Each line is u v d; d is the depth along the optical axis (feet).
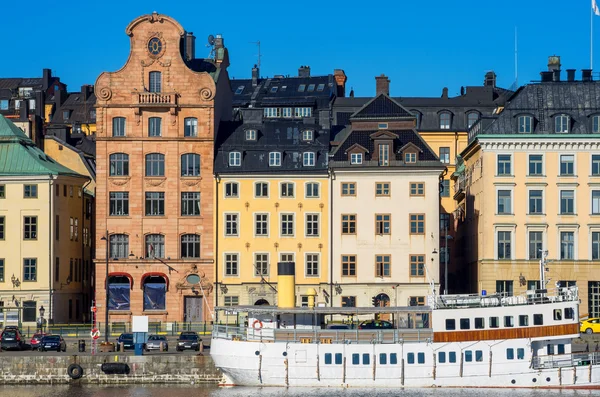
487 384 333.62
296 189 456.45
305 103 591.37
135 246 460.96
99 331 433.89
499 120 451.94
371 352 335.26
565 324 335.26
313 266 453.58
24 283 462.19
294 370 336.70
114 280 461.37
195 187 461.78
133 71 465.47
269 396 327.26
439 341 334.03
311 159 458.50
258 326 344.28
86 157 536.42
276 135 467.52
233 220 458.50
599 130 449.48
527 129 449.89
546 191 447.42
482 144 448.24
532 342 334.65
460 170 512.63
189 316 459.32
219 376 350.23
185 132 464.24
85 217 502.79
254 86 638.53
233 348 340.80
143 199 462.19
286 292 354.33
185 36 487.61
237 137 467.93
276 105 593.01
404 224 449.89
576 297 338.54
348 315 375.66
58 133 556.92
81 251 496.64
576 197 447.01
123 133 464.65
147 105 463.42
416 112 554.87
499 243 447.42
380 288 449.06
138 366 351.87
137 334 358.23
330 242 452.35
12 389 345.10
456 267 522.88
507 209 447.83
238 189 459.32
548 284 445.37
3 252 463.42
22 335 410.31
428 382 334.03
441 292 468.75
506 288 445.78
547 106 453.99
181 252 460.55
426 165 449.48
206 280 458.09
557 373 334.03
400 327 338.95
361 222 451.53
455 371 333.62
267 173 456.86
